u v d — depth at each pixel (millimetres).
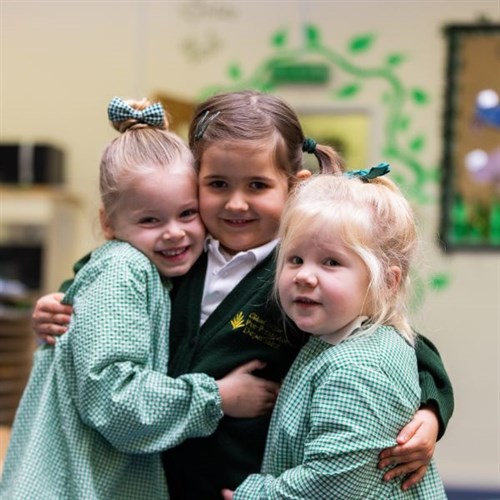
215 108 1325
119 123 1391
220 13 3545
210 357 1284
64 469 1229
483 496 3291
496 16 3412
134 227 1304
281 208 1302
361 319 1173
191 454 1298
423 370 1280
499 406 3381
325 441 1068
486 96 3416
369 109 3467
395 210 1218
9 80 3613
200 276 1354
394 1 3465
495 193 3404
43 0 3605
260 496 1118
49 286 3252
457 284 3416
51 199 3287
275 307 1293
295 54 3510
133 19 3580
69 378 1244
